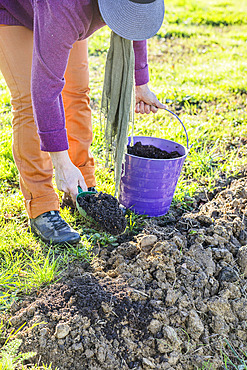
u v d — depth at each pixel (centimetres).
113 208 229
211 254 245
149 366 190
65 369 186
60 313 202
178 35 921
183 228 276
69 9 180
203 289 229
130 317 205
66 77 261
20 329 199
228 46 851
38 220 260
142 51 255
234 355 206
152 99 280
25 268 243
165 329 202
